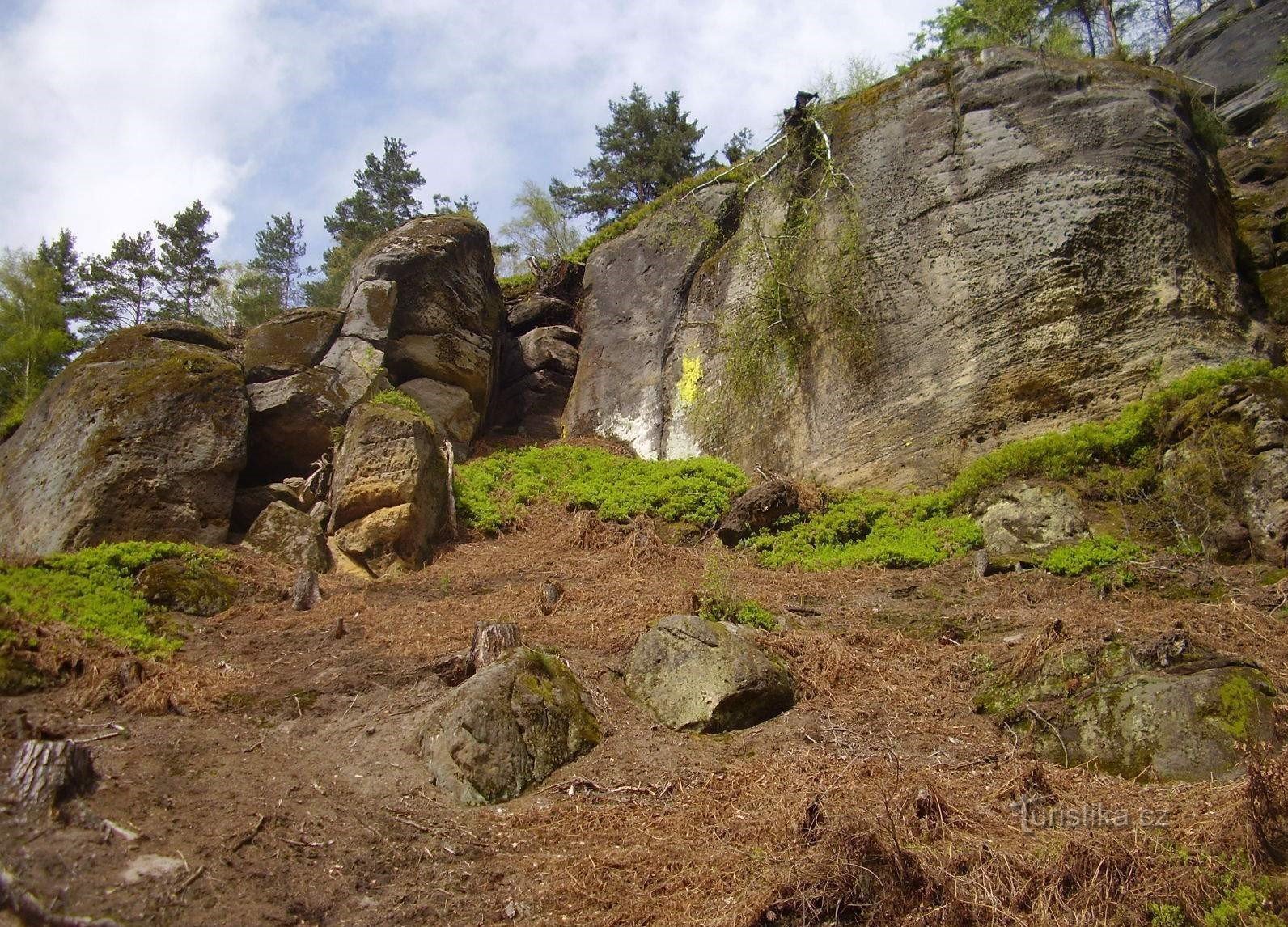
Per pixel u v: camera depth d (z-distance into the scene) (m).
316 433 13.50
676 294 18.05
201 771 6.05
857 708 7.20
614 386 18.22
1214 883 4.30
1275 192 17.16
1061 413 12.20
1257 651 7.07
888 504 12.46
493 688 6.52
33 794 5.10
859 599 10.05
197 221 32.84
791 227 15.94
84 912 4.38
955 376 13.09
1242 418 10.11
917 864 4.50
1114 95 13.57
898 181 14.70
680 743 6.71
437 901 4.89
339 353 14.54
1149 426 11.13
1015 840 4.89
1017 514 10.96
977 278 13.29
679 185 19.75
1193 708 5.75
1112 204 12.77
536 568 11.79
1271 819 4.56
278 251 38.59
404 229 16.80
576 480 15.31
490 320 18.14
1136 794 5.37
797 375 15.06
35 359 22.55
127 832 5.06
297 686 7.62
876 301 14.29
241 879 4.86
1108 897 4.26
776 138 17.08
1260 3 24.47
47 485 11.74
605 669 7.77
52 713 6.57
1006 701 6.93
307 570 10.31
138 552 10.01
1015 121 13.89
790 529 12.54
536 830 5.63
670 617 7.78
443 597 10.64
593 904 4.85
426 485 12.70
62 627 7.79
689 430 16.72
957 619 9.02
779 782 5.98
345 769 6.31
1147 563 9.31
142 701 6.93
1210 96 23.34
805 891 4.51
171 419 11.98
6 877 4.52
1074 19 27.52
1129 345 12.11
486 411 17.69
